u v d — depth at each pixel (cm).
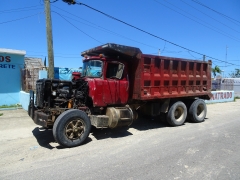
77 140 536
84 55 719
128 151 500
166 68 754
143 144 557
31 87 1154
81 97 620
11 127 733
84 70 688
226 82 2870
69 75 1395
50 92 570
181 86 811
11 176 366
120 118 612
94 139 604
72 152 491
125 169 397
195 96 898
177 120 797
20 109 1105
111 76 644
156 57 706
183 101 876
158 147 530
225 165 421
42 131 684
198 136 639
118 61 655
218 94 1722
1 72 1201
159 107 780
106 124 596
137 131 706
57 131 503
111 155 472
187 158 455
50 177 363
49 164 419
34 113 586
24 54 1263
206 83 931
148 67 693
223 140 596
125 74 679
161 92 736
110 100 636
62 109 561
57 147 529
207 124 833
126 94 680
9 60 1225
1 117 900
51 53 920
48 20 909
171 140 595
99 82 610
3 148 519
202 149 515
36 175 370
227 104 1620
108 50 647
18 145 543
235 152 496
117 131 702
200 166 414
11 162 430
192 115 845
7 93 1227
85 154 478
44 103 567
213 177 368
